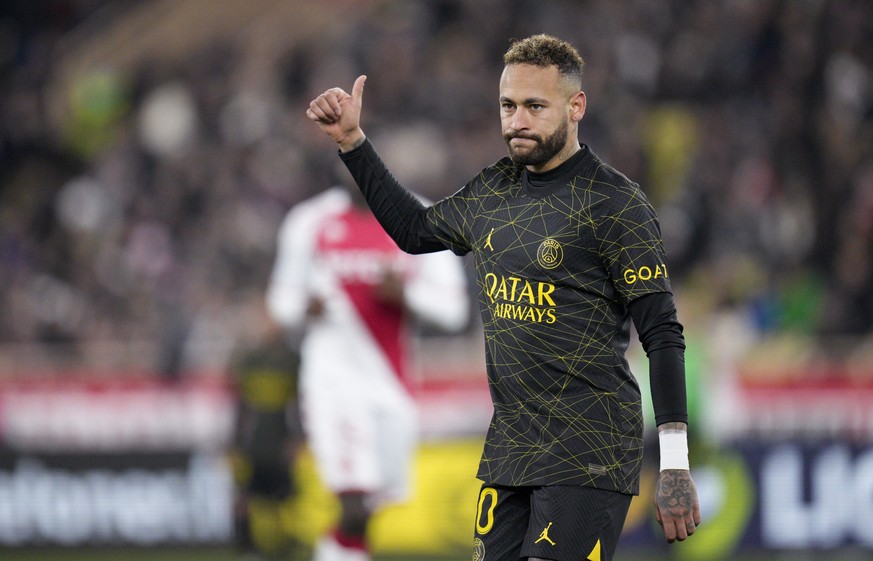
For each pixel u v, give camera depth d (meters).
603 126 52.94
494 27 58.72
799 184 50.31
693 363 32.50
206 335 43.19
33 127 59.97
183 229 53.66
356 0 63.56
